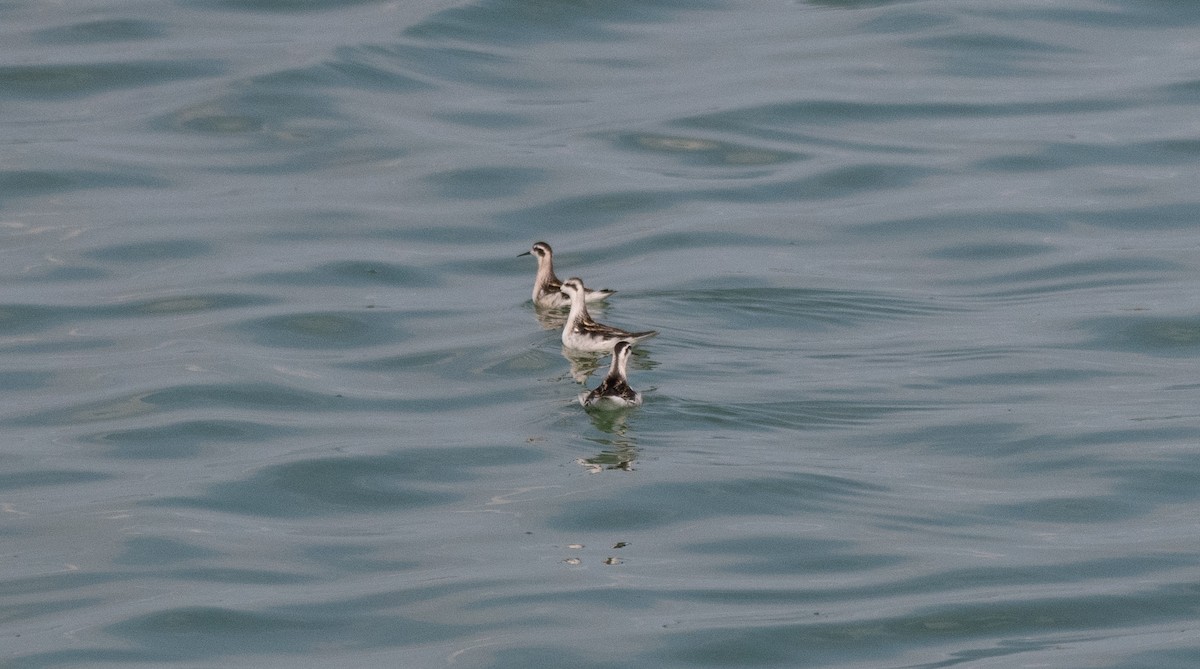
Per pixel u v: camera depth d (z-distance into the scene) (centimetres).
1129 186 3741
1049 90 4256
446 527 2314
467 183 3781
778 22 4753
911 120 4103
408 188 3759
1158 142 3950
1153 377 2817
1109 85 4275
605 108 4178
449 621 2048
